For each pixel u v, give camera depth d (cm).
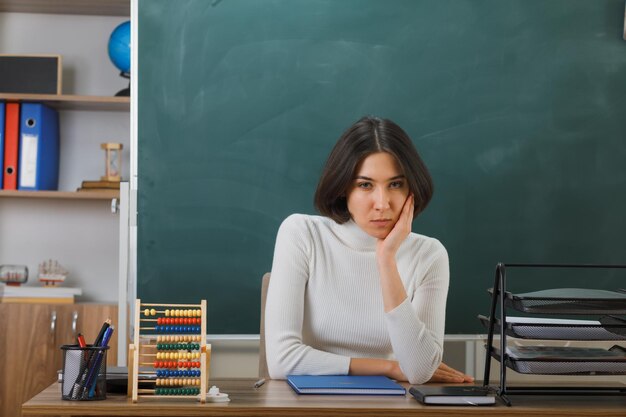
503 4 318
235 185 312
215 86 312
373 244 213
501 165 316
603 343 304
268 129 313
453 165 315
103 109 349
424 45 316
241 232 312
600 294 178
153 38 311
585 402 170
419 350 191
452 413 159
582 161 319
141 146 310
